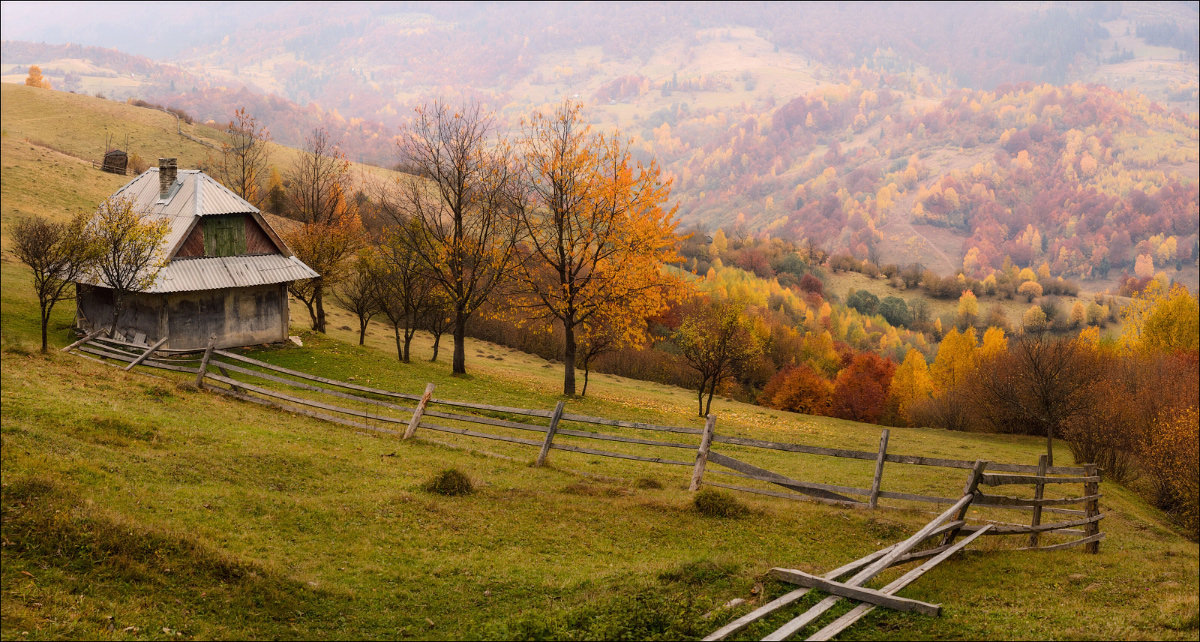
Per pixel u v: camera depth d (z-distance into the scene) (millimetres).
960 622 10312
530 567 12656
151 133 128875
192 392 24016
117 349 28625
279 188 92062
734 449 35656
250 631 9664
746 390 99875
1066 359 56406
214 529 12445
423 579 11875
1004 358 71750
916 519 16859
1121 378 64188
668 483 19766
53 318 39406
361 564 12227
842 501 17734
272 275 43156
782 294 164500
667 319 98438
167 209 41656
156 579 10273
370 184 98375
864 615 10328
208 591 10320
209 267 40938
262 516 13641
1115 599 12508
